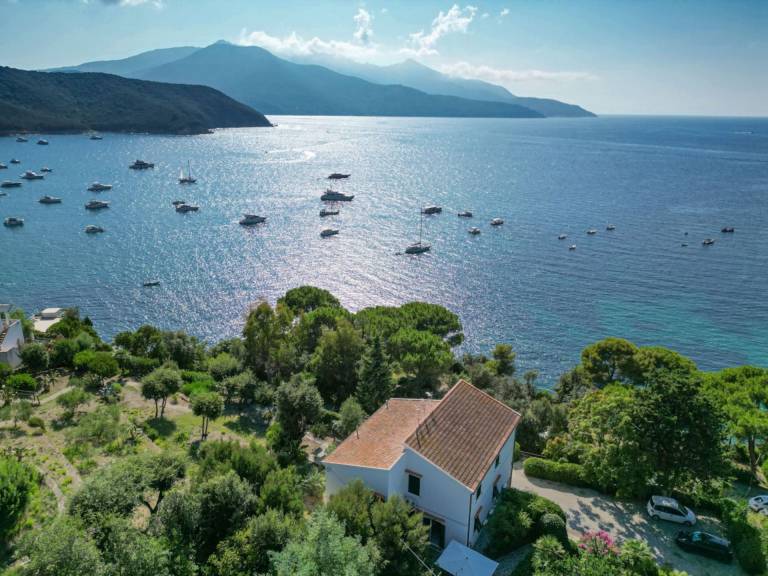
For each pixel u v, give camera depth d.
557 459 44.91
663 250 144.88
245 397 56.34
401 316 73.56
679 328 100.25
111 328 97.94
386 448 35.47
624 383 69.62
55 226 159.62
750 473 44.56
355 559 24.77
